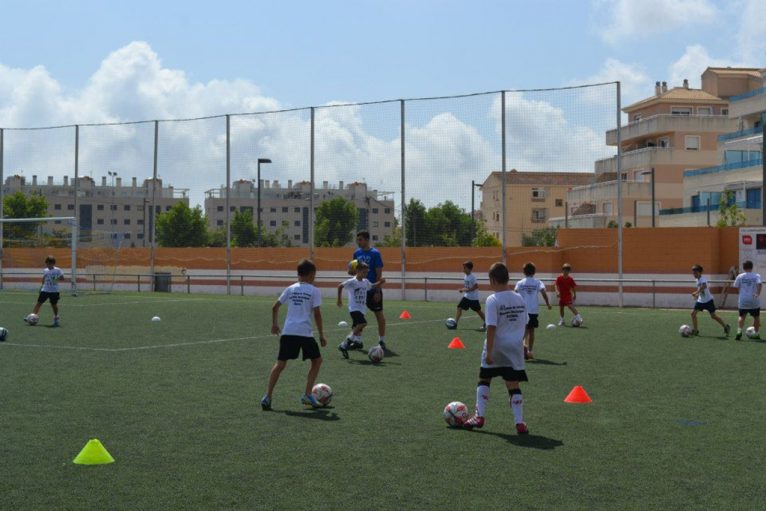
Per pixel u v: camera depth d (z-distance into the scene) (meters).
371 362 13.37
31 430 8.12
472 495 5.91
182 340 16.47
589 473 6.52
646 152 55.62
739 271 26.83
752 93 49.66
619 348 15.47
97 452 6.88
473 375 11.96
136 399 9.89
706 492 5.99
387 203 31.09
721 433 8.01
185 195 35.28
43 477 6.38
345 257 32.06
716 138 56.06
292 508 5.60
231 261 34.56
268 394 9.25
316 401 9.36
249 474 6.48
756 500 5.79
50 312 23.89
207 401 9.77
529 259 29.25
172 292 35.66
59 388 10.70
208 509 5.59
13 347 15.29
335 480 6.31
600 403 9.68
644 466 6.73
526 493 5.96
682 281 26.11
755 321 17.22
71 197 92.12
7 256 38.62
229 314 23.08
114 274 35.06
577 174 30.42
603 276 28.45
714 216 49.16
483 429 8.21
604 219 49.41
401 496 5.88
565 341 16.70
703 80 63.19
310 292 9.40
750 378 11.67
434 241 30.48
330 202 32.16
